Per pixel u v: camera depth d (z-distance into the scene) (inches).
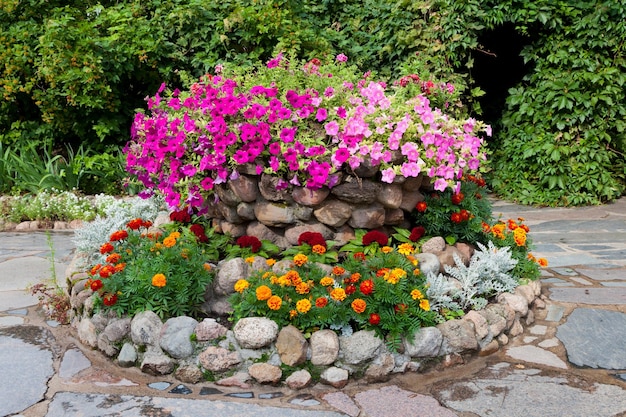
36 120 332.8
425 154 142.4
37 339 135.0
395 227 154.5
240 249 144.7
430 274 134.6
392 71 320.5
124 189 307.9
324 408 106.7
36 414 103.7
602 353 126.5
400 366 119.6
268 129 139.2
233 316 128.1
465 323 126.9
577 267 189.0
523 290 147.5
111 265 134.6
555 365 122.4
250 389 114.0
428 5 297.1
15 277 182.9
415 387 115.0
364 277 126.9
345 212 142.9
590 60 287.0
